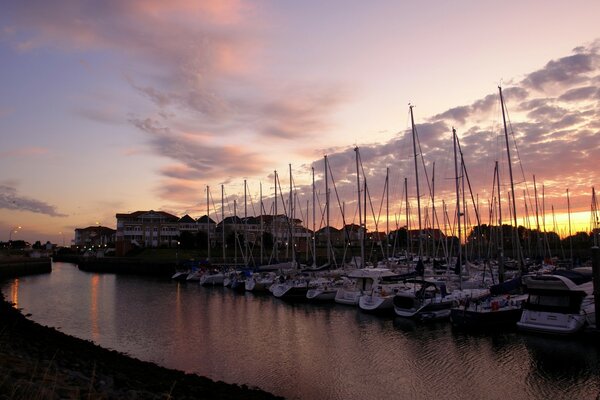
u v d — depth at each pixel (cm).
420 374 2114
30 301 5078
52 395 1156
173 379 1839
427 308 3216
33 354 1984
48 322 3672
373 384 2005
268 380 2081
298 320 3497
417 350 2497
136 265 10075
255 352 2566
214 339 2905
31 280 8288
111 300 5050
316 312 3844
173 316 3828
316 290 4412
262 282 5350
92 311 4225
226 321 3528
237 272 6266
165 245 14675
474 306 2969
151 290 6062
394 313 3559
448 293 3488
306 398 1858
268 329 3178
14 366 1548
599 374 2022
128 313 4059
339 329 3109
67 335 2891
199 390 1677
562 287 2561
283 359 2414
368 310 3678
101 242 19412
